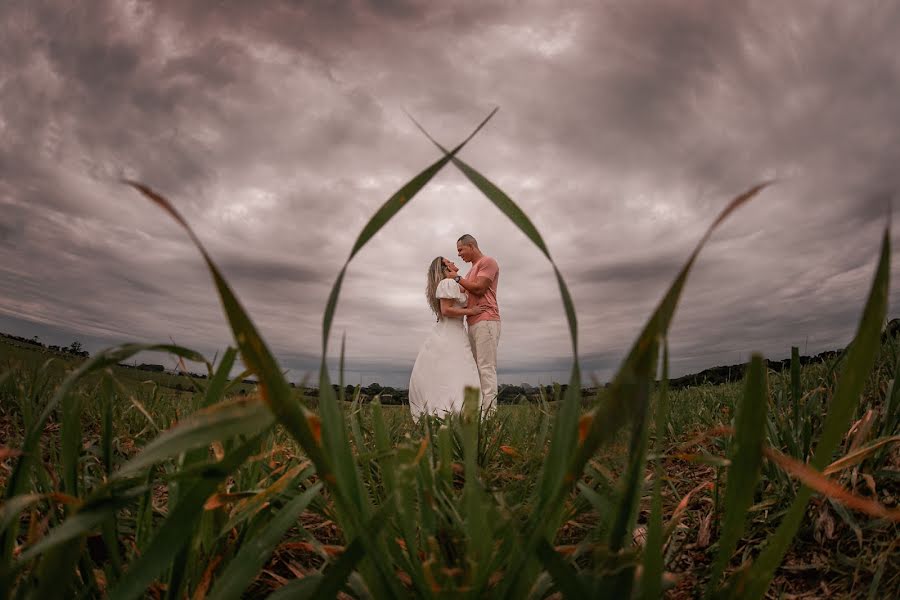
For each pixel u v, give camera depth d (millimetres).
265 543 788
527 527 735
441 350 6410
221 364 804
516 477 1582
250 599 1122
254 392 910
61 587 567
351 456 750
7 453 667
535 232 717
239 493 911
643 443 616
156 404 2355
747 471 654
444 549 954
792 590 1129
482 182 728
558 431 741
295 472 975
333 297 660
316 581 820
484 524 754
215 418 555
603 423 539
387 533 884
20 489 709
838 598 1065
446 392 6250
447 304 6398
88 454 1543
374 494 1403
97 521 584
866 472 1395
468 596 689
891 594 1007
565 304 704
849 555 1198
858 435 1355
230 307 492
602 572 637
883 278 530
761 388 616
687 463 2359
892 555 1108
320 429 656
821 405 2039
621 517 636
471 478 760
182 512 620
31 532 748
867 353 554
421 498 899
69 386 700
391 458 926
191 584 917
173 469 1103
